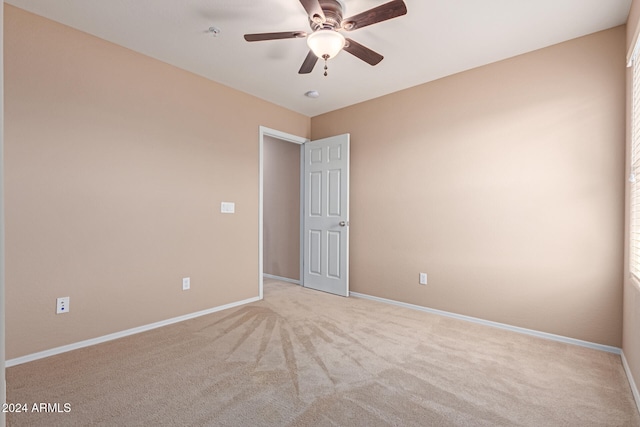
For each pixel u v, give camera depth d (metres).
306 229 4.38
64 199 2.38
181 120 3.09
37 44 2.27
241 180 3.62
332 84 3.42
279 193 4.93
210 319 3.10
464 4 2.13
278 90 3.58
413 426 1.59
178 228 3.06
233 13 2.26
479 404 1.76
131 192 2.74
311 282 4.33
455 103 3.15
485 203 2.97
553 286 2.64
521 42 2.60
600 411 1.71
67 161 2.40
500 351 2.41
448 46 2.65
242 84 3.44
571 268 2.56
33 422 1.59
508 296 2.85
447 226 3.21
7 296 2.15
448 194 3.20
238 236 3.59
